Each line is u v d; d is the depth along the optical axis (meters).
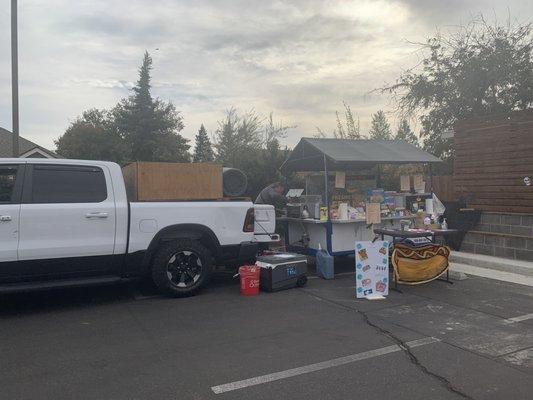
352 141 9.27
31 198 5.94
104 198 6.32
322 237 8.60
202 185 7.07
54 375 4.14
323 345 4.84
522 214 9.38
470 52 19.38
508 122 9.73
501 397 3.69
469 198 10.48
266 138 28.95
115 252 6.35
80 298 6.84
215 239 6.99
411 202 9.42
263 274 7.21
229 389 3.85
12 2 10.58
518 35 18.92
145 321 5.71
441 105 20.23
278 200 9.62
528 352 4.64
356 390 3.82
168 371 4.21
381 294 6.84
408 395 3.73
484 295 6.92
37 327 5.51
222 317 5.86
